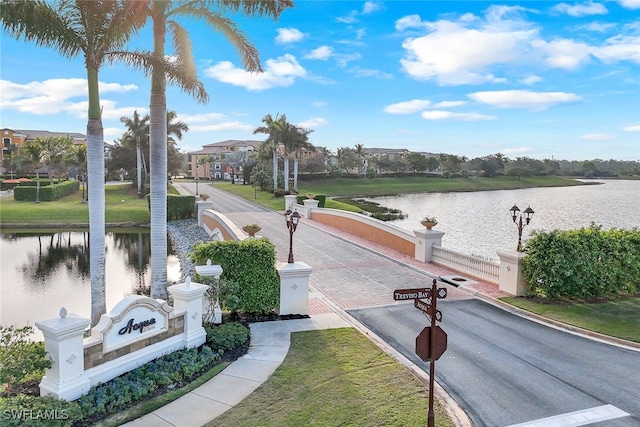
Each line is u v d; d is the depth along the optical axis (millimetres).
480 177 124875
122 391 7605
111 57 12766
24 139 102125
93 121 12148
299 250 22875
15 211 45875
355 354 9578
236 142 140375
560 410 7430
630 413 7320
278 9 14398
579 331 11133
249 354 9562
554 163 157250
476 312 12828
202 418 7035
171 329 9312
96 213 12203
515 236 38562
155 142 13953
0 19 10898
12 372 6730
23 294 18344
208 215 31109
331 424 6832
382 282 16406
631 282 14055
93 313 12320
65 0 11805
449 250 18344
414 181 104875
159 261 14141
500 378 8594
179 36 15273
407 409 7297
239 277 11820
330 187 86625
